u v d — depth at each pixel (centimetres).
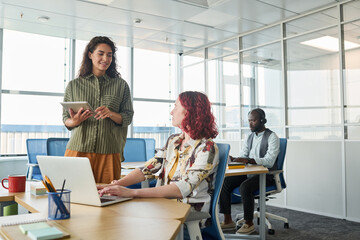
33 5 441
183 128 166
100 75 193
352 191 411
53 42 592
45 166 142
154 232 97
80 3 436
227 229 362
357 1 413
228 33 572
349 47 421
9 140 559
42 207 132
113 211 124
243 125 569
